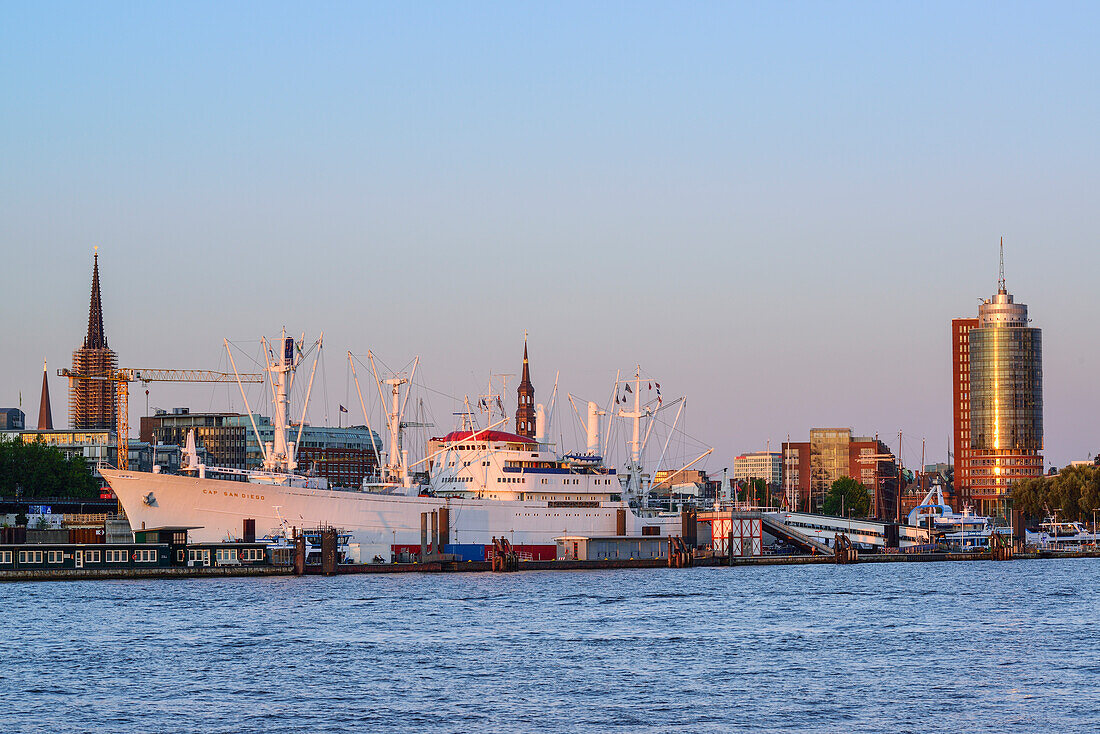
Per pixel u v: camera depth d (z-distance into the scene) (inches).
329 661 5664.4
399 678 5275.6
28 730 4402.1
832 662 5693.9
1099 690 5044.3
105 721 4522.6
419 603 7864.2
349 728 4441.4
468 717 4594.0
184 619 6978.4
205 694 4948.3
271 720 4542.3
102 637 6294.3
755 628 6811.0
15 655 5762.8
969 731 4399.6
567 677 5310.0
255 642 6176.2
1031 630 6771.7
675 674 5388.8
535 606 7785.4
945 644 6250.0
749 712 4670.3
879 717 4594.0
